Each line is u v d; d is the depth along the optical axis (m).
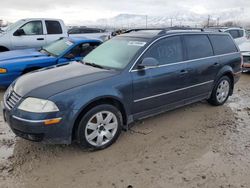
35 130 3.31
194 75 4.89
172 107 4.75
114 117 3.87
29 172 3.27
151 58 4.02
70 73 3.97
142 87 4.11
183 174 3.26
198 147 3.93
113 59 4.35
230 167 3.42
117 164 3.47
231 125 4.76
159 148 3.88
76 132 3.62
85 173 3.27
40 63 6.48
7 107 3.56
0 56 6.72
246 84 8.02
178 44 4.70
